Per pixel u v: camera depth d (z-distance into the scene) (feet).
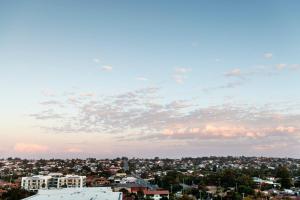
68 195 452.76
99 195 453.58
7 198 634.84
